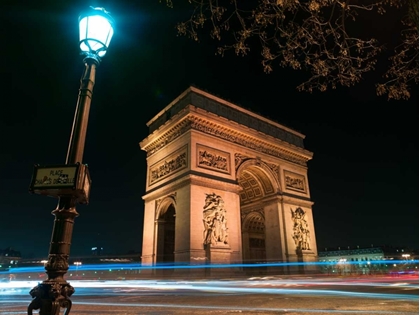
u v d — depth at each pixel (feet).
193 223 164.04
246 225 243.19
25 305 74.54
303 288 109.60
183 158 184.65
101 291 123.24
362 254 645.10
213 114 193.47
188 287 129.80
